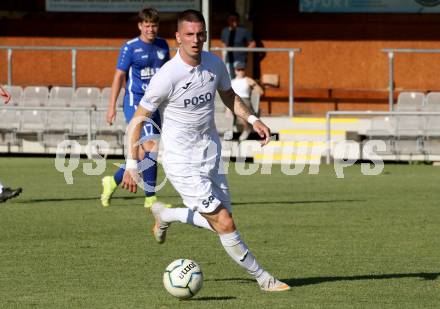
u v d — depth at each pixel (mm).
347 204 34906
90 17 64375
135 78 32250
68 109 52969
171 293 18922
